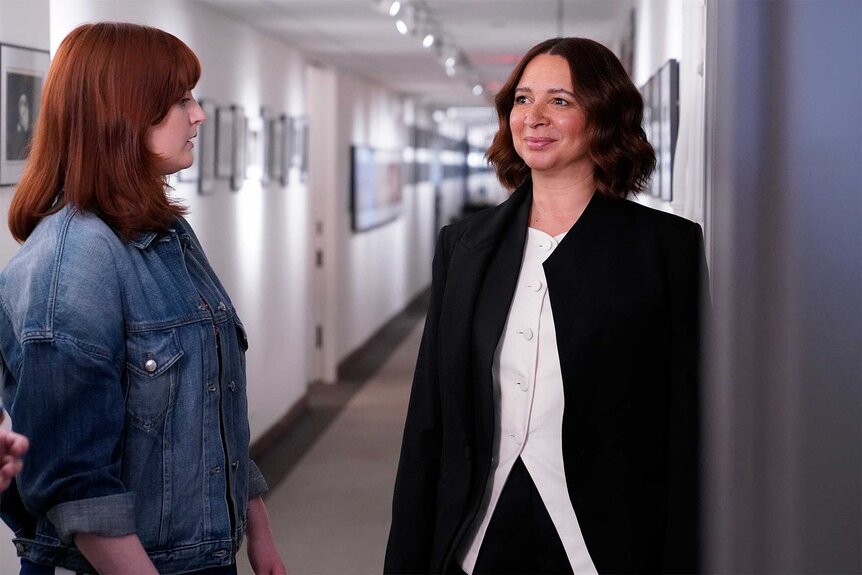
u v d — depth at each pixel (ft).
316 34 18.33
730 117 4.19
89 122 4.52
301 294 20.56
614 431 4.66
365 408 18.83
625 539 4.67
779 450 4.13
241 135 16.31
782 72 4.09
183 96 4.73
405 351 26.81
